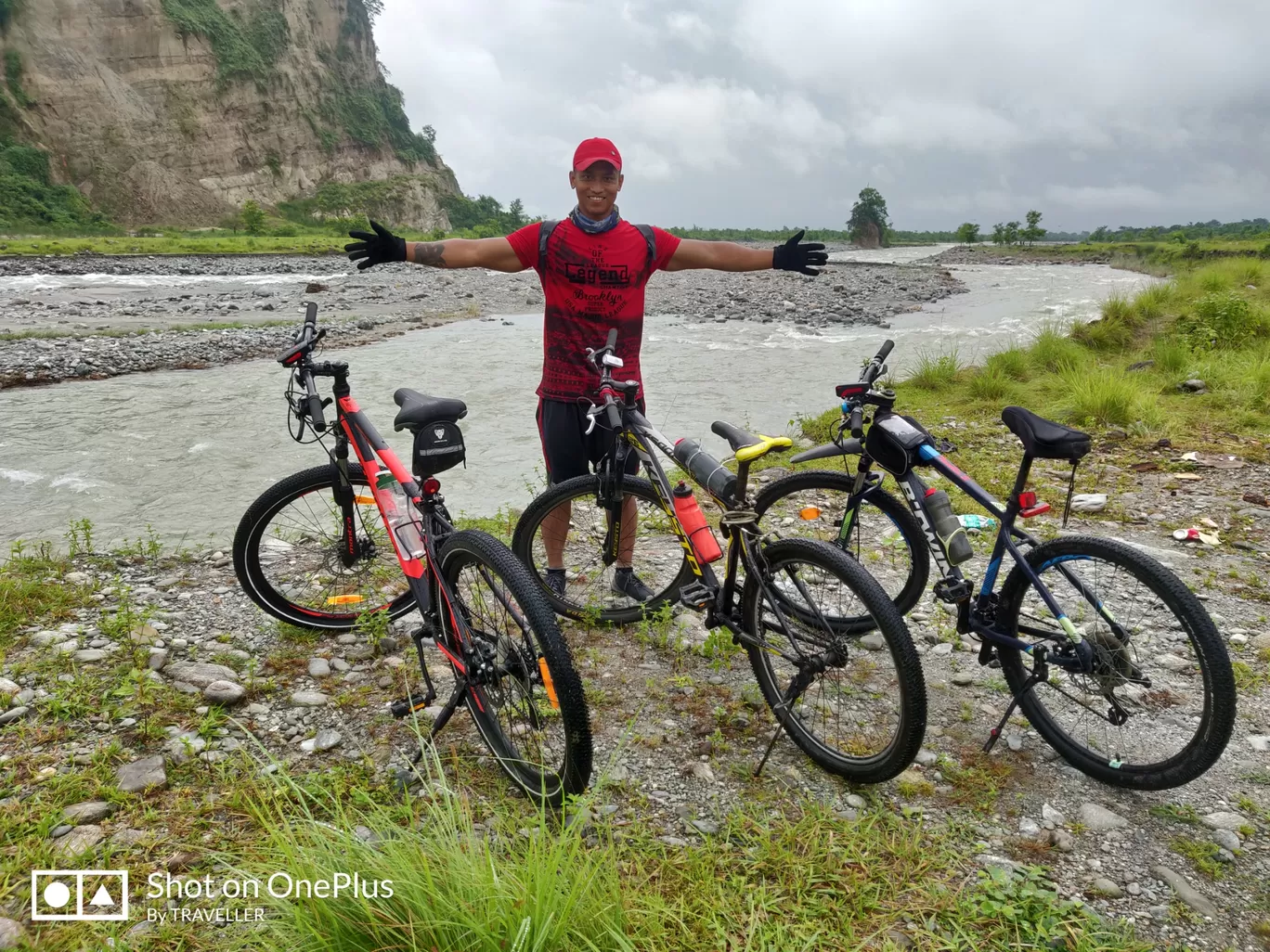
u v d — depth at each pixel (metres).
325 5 117.75
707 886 2.23
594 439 3.91
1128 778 2.72
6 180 73.31
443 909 1.86
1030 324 18.05
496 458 7.52
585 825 2.37
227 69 95.38
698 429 8.68
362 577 4.06
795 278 29.66
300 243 57.22
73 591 4.04
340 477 3.58
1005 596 2.96
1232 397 8.23
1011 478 6.09
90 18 87.19
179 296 22.16
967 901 2.22
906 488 3.18
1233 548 4.79
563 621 3.96
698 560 3.08
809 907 2.21
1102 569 2.88
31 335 14.02
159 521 5.84
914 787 2.74
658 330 17.06
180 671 3.28
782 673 3.36
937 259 55.28
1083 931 2.13
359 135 111.81
